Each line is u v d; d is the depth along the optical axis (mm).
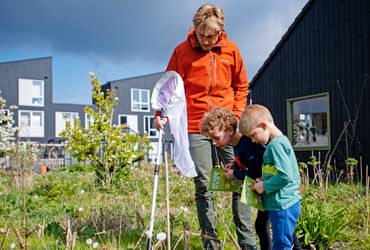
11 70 32406
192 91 3758
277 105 13297
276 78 13336
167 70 3980
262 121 3043
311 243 4031
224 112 3330
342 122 11219
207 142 3645
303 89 12406
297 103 12781
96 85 9234
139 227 4402
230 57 3820
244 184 3020
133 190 7422
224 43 3764
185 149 3543
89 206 5613
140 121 37469
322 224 4086
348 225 4691
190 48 3793
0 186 8195
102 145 8914
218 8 3561
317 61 12016
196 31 3617
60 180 9539
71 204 6379
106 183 8125
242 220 3596
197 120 3684
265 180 2990
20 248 3660
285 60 13023
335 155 11297
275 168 2953
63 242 3969
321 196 5629
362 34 10820
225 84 3801
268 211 3172
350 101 11047
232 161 3660
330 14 11672
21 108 32562
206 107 3689
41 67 33469
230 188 3371
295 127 12758
